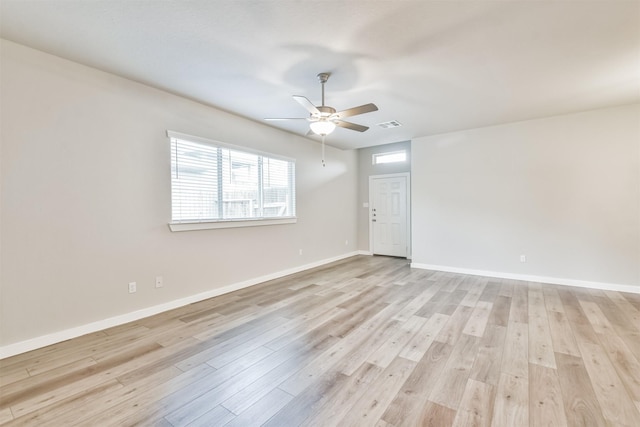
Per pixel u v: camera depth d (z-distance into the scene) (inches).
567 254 169.0
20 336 94.7
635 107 151.3
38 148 98.0
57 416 66.6
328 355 92.7
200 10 77.8
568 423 62.8
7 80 92.4
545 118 171.9
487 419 64.2
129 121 120.0
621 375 80.1
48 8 76.4
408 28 86.3
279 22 83.1
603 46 96.3
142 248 124.3
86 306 108.9
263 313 128.6
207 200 150.1
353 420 64.6
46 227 99.8
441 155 206.4
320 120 116.3
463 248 200.4
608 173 158.1
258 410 68.3
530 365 85.7
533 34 89.6
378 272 204.7
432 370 83.7
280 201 194.4
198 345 99.9
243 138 166.6
